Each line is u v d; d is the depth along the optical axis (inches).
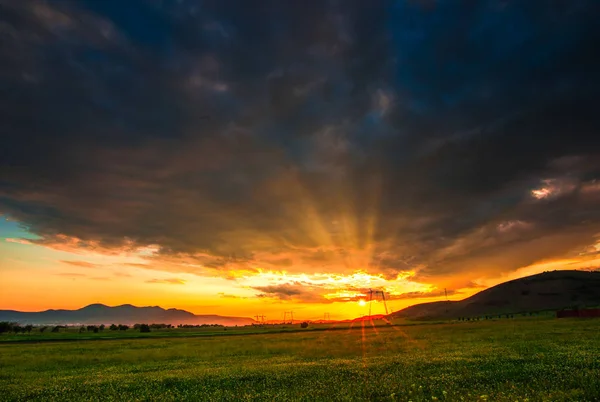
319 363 1105.4
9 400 756.6
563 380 642.2
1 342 3243.1
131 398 706.8
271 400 613.6
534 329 2363.4
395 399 581.3
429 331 2933.1
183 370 1131.3
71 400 724.7
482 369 820.6
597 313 4709.6
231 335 4333.2
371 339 2240.4
